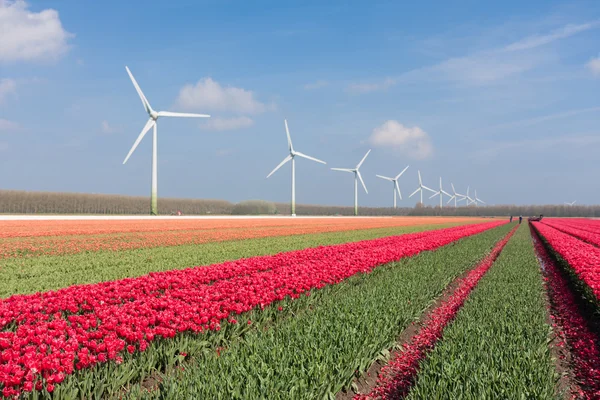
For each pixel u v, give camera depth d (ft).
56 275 63.21
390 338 34.09
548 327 34.53
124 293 41.32
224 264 61.16
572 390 28.25
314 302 45.60
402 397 26.27
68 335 28.96
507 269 68.39
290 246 109.09
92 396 23.67
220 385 21.26
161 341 29.32
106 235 129.90
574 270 61.26
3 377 20.81
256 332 32.60
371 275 62.59
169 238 122.11
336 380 24.80
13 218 206.28
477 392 22.21
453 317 45.11
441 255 85.56
